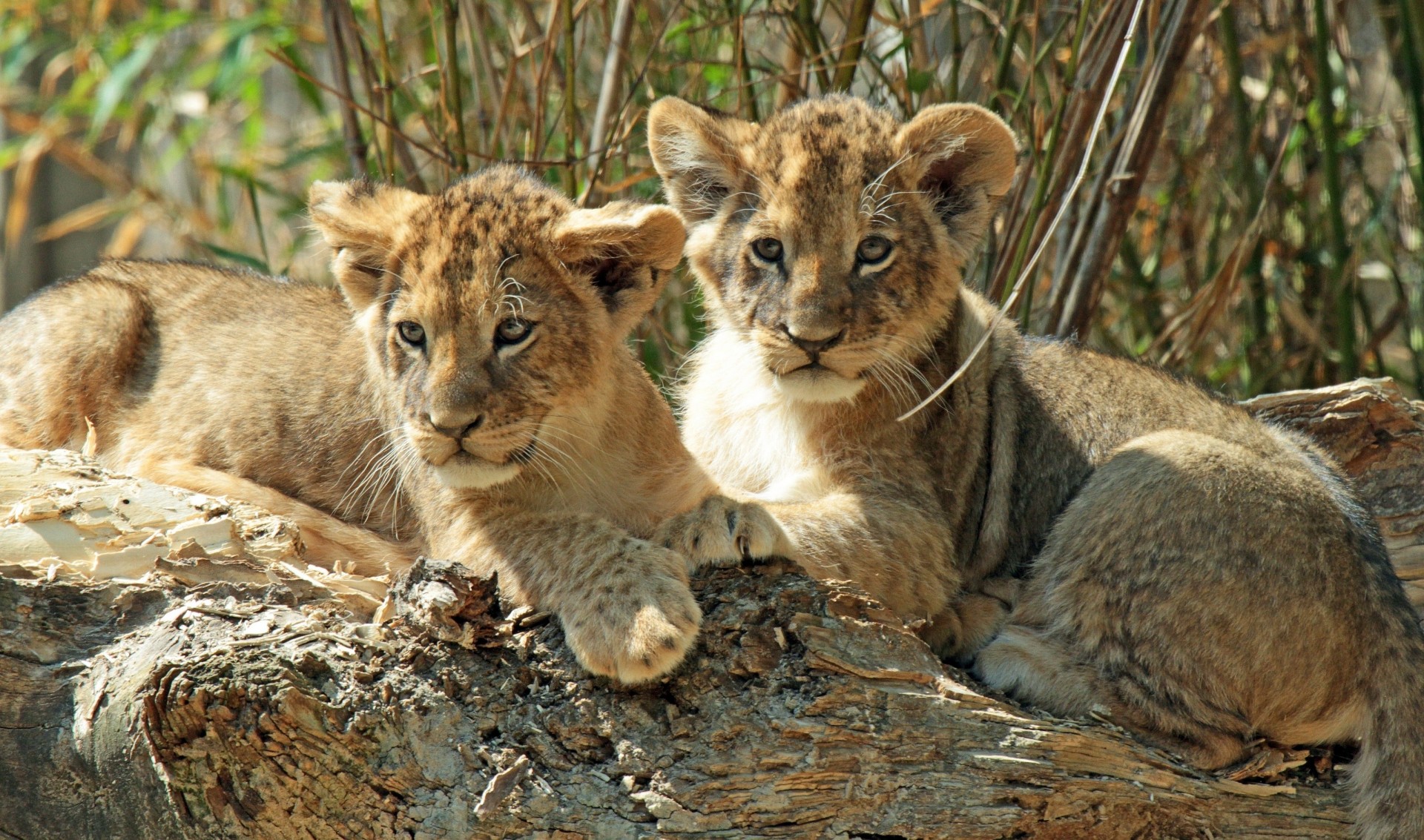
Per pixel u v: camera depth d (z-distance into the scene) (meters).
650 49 11.95
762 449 9.45
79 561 7.28
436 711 6.56
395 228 8.02
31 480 7.80
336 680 6.55
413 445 7.75
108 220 20.67
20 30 17.72
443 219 7.90
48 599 7.05
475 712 6.62
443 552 8.15
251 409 9.20
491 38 12.84
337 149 14.89
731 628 6.84
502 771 6.48
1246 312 13.30
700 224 9.38
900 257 8.75
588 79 13.63
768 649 6.80
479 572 7.50
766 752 6.57
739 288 8.89
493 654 6.80
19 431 9.34
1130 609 7.89
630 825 6.45
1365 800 7.60
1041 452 9.21
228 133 20.56
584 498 8.38
